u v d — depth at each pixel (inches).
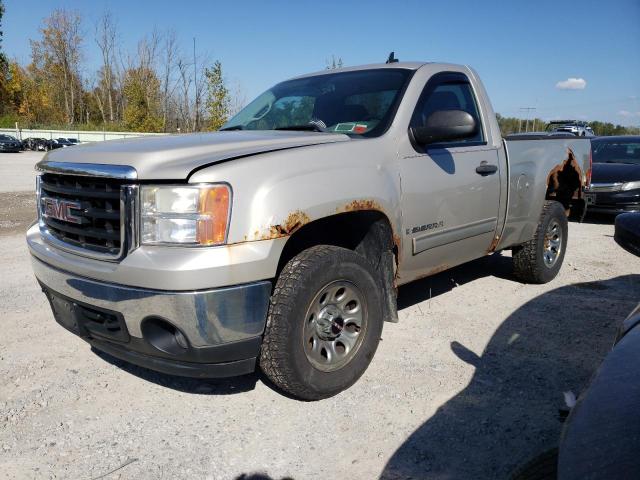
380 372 142.2
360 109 155.1
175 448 110.0
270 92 188.7
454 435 113.9
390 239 140.5
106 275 109.2
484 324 176.4
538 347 157.9
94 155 117.0
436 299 202.8
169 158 109.9
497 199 180.4
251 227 107.6
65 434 114.8
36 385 135.3
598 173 403.5
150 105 1990.7
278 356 116.9
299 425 118.3
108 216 110.3
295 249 130.6
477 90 180.9
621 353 64.6
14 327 172.9
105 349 120.3
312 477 101.5
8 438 113.2
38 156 1401.3
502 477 100.4
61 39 2583.7
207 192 104.3
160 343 108.6
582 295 208.2
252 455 107.8
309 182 118.0
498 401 127.3
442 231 159.0
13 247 291.6
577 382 136.4
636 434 50.4
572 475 49.9
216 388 135.1
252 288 107.9
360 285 129.8
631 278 233.5
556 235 223.3
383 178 136.3
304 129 154.4
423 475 101.4
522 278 221.8
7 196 514.6
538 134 221.5
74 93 2691.9
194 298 102.5
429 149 155.0
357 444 111.3
